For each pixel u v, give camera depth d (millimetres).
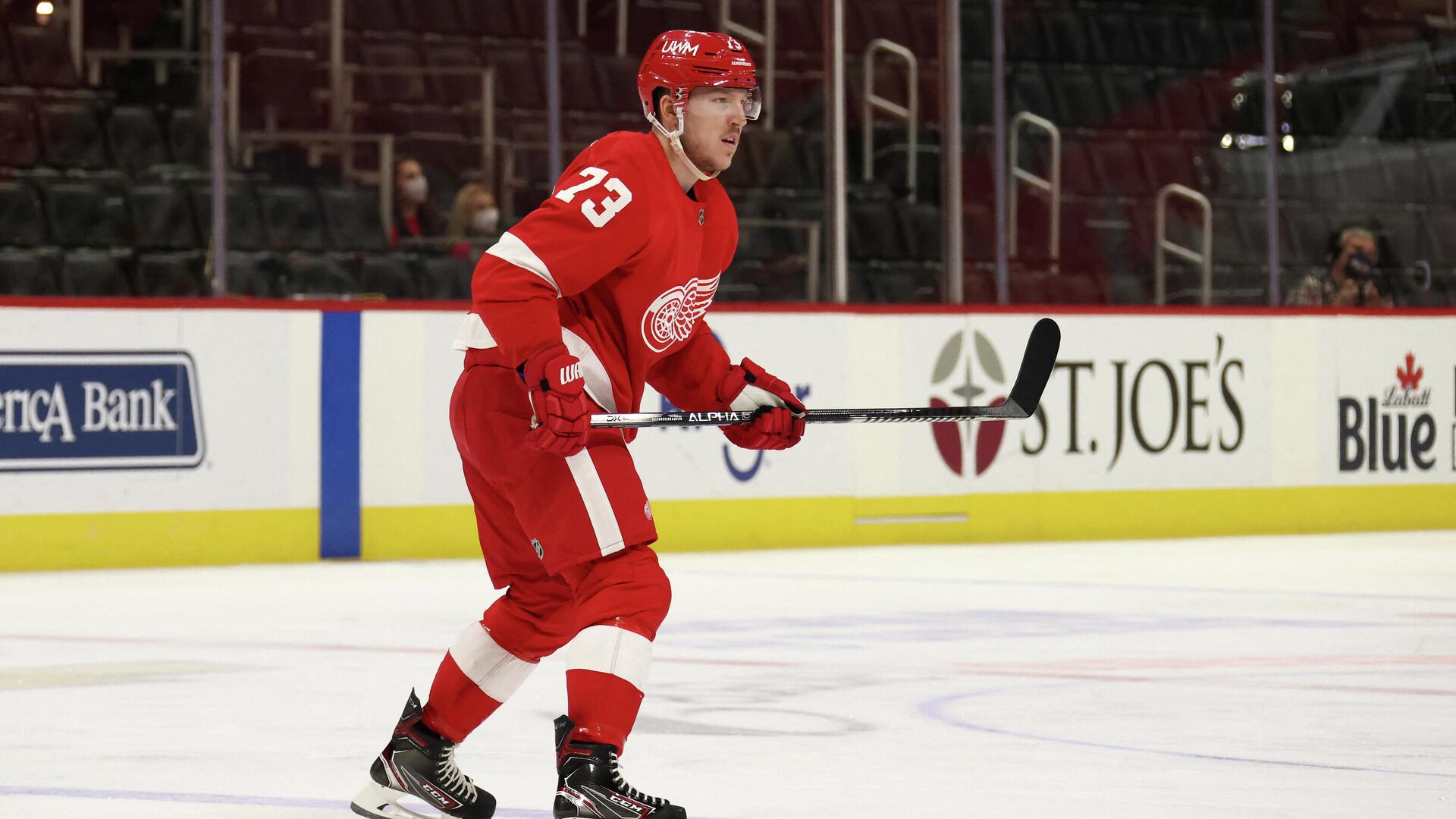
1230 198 38531
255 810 8758
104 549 23688
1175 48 39375
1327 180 38969
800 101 38094
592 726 7555
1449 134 39875
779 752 10445
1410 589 20734
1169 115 39125
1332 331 30391
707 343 9227
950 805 8812
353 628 17031
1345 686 13289
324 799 9047
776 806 8805
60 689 13086
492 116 36406
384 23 37125
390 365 25250
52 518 23406
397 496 25328
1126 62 39000
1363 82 39688
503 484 8047
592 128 37594
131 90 35562
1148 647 15578
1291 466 30156
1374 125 39531
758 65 37844
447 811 8414
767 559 25141
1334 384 30422
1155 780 9500
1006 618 17750
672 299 8344
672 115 8164
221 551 24328
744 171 37281
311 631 16766
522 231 7762
